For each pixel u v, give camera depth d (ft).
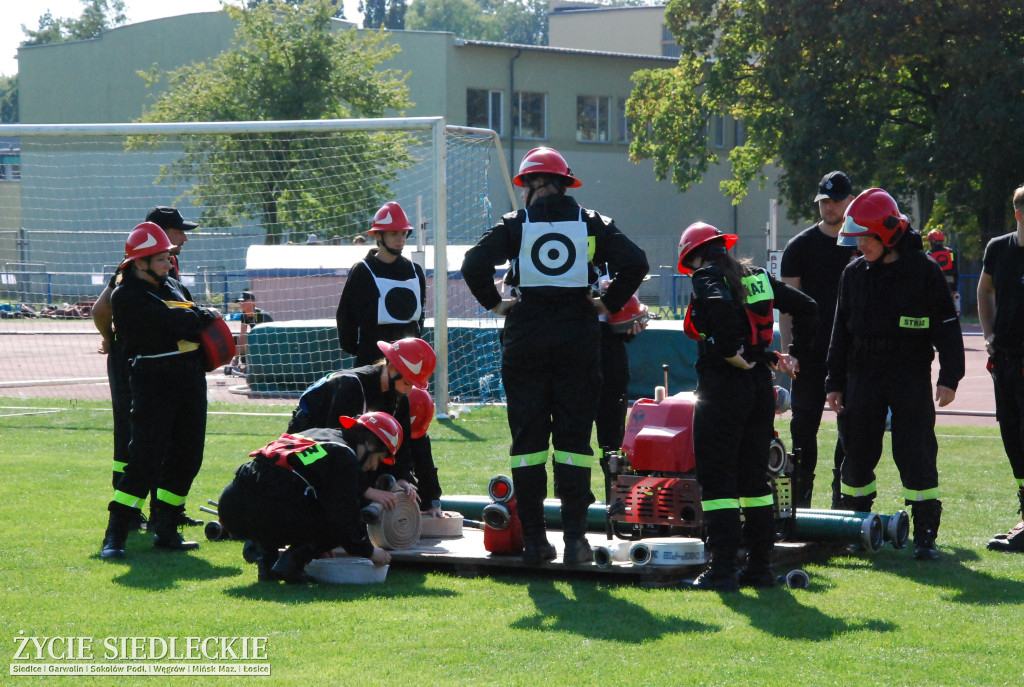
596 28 276.00
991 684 18.71
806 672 19.30
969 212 154.40
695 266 25.64
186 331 29.35
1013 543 30.30
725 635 21.50
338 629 22.03
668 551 26.02
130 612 23.35
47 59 212.02
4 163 140.46
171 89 166.50
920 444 29.25
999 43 137.90
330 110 159.22
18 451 49.62
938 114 147.64
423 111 192.24
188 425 30.32
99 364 101.71
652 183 215.92
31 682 18.97
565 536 26.66
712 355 25.26
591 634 21.66
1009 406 30.86
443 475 42.78
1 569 27.50
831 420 61.52
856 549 30.55
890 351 29.43
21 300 139.85
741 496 26.05
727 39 165.99
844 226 29.55
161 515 30.30
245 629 22.03
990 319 32.27
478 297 26.73
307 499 25.68
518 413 26.81
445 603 24.18
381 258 36.37
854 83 147.95
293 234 100.27
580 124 206.69
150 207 129.90
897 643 21.02
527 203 27.40
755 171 182.29
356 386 27.68
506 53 196.85
